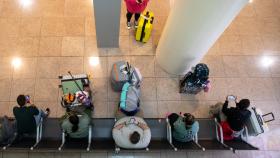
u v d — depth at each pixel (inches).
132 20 194.1
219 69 189.6
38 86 172.9
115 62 177.2
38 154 159.3
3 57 178.7
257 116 160.2
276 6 213.0
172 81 180.9
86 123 140.9
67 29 189.3
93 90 173.5
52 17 192.1
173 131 148.6
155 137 153.2
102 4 140.6
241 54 195.6
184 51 149.7
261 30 204.7
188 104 176.9
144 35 182.7
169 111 173.6
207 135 157.9
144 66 183.0
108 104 171.2
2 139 139.0
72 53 182.9
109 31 164.9
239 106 151.4
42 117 151.9
